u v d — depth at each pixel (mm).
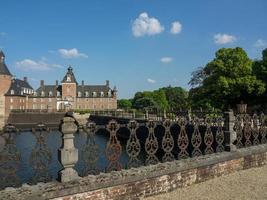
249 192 8359
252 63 41375
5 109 95938
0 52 96375
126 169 7984
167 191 8492
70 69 110875
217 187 8867
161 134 17531
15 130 6699
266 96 39094
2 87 94875
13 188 6234
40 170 6926
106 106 110562
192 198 7949
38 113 81688
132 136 8430
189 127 15039
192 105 43750
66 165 6895
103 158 13531
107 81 113750
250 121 12461
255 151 11484
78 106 109938
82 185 6875
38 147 6957
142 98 94938
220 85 38750
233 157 10547
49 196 6414
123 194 7566
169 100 100938
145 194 8016
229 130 10859
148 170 8102
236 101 40062
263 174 10344
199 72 48719
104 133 42500
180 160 9109
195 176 9266
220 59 40500
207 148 10453
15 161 6707
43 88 112500
